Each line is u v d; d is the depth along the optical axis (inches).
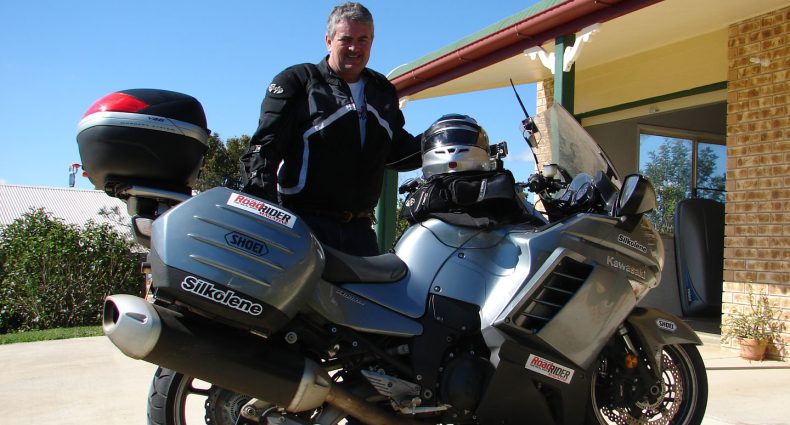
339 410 104.6
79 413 160.4
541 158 171.2
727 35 303.0
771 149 258.4
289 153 124.6
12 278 374.0
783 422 158.7
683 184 387.9
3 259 393.1
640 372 127.8
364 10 126.4
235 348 94.0
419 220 119.0
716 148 400.5
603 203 126.6
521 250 115.1
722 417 163.2
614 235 122.6
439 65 331.6
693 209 332.2
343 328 105.9
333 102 124.3
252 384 95.3
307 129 122.9
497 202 116.8
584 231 119.1
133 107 102.3
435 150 119.3
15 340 282.5
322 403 102.9
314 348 105.1
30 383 192.2
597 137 393.7
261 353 95.7
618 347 129.7
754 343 245.8
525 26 274.5
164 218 94.2
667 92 338.3
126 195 106.4
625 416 129.3
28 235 384.5
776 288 251.8
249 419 105.2
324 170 125.1
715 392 190.7
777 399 182.1
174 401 112.7
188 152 105.2
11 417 156.8
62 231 383.2
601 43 330.6
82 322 377.7
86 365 219.6
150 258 94.2
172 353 90.6
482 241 116.3
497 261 115.6
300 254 96.9
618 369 128.9
